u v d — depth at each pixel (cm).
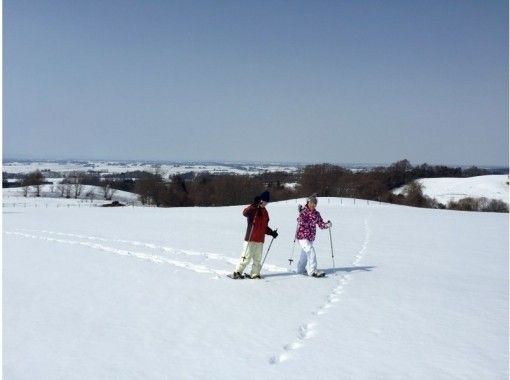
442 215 3466
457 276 1175
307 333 726
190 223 2811
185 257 1433
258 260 1112
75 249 1588
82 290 982
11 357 614
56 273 1160
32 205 6456
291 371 578
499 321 780
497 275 1204
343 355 630
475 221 2948
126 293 958
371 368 589
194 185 9056
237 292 969
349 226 2611
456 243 1867
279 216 3328
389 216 3331
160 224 2723
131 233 2173
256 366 593
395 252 1603
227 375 566
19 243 1736
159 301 897
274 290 988
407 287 1029
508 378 566
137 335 705
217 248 1639
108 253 1502
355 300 909
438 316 805
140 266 1266
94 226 2547
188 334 711
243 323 765
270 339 691
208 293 960
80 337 694
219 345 666
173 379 554
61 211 4266
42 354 626
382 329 736
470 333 720
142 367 587
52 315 802
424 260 1432
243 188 8788
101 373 568
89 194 10169
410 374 573
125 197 10294
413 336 705
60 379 550
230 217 3341
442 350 650
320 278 1118
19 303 873
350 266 1309
